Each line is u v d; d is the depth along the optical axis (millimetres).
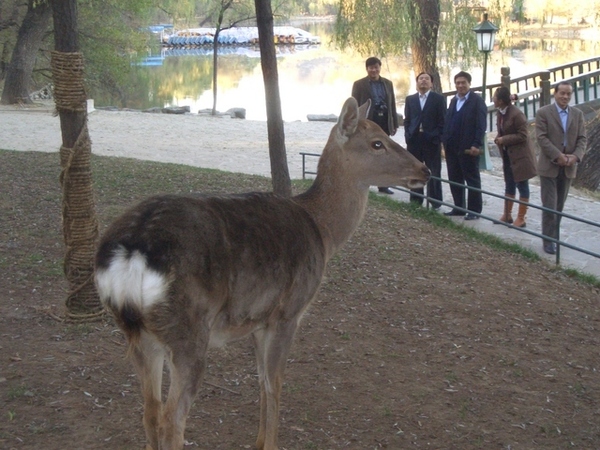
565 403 5707
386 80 11984
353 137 4992
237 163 16531
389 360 6203
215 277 3863
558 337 6977
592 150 16266
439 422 5273
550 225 10305
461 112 11516
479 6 20250
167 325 3678
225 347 6254
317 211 4965
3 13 29625
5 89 27078
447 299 7688
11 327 6230
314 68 46375
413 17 18094
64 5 6016
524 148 11195
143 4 29391
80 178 6270
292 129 23406
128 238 3641
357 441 4969
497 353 6496
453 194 11938
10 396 5105
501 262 9359
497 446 5027
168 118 25297
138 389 5387
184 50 64812
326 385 5711
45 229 9000
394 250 9219
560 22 54531
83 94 6219
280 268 4301
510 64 38844
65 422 4867
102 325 6398
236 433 4977
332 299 7422
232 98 35812
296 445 4871
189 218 3855
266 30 8133
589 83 23203
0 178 11547
